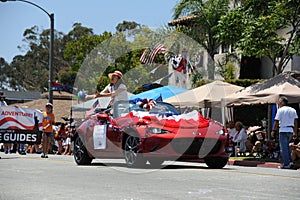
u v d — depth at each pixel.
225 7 27.64
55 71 64.19
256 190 7.71
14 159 14.34
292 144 14.87
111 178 9.22
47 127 15.73
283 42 22.89
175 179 9.14
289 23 18.95
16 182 8.50
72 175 9.70
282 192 7.54
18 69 67.06
